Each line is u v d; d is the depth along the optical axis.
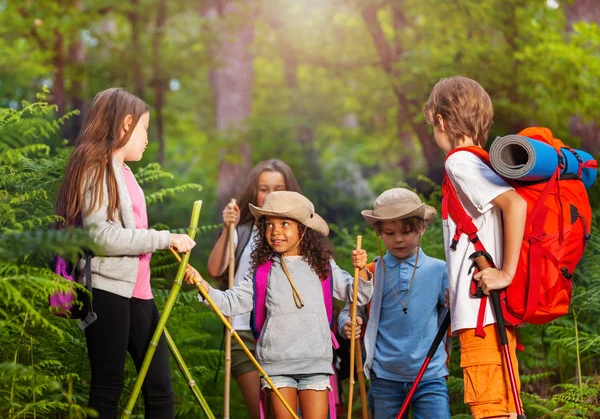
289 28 17.27
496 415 3.57
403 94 13.36
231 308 4.16
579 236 3.55
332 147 29.20
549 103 10.80
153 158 18.45
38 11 14.45
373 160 24.44
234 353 4.87
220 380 6.07
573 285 5.70
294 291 4.12
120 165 3.79
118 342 3.64
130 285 3.65
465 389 3.65
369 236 7.66
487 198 3.53
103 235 3.55
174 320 5.34
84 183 3.63
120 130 3.76
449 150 3.84
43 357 4.14
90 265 3.59
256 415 4.83
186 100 25.00
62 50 15.65
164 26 16.72
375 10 14.38
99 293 3.61
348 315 4.60
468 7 12.19
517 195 3.51
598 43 10.30
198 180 23.06
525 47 11.06
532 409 4.97
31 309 3.35
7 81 14.63
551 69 10.63
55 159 4.48
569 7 11.39
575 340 5.14
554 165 3.50
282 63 21.23
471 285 3.61
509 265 3.48
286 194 4.19
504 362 3.61
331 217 18.55
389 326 4.56
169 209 17.55
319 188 18.58
